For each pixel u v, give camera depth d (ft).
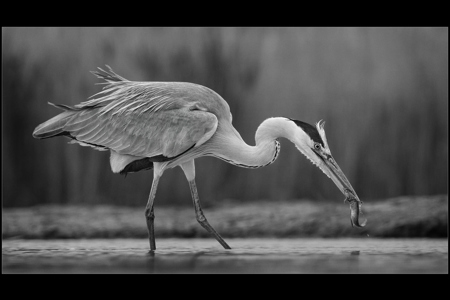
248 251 28.55
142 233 39.09
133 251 28.71
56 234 38.50
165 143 30.27
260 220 39.91
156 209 44.45
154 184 31.01
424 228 37.70
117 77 33.63
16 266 23.17
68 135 31.45
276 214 40.88
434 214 38.55
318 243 33.50
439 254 27.04
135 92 31.40
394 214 39.19
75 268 22.61
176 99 30.81
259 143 31.19
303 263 23.73
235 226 39.32
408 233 37.70
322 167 29.84
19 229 38.93
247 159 31.24
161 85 31.63
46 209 44.21
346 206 42.60
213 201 46.98
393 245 31.78
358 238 37.63
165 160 30.86
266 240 36.55
